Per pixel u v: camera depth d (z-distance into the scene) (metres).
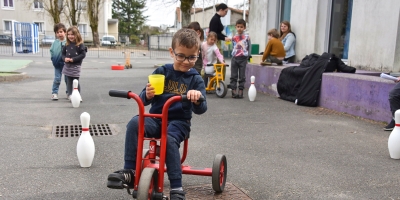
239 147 4.99
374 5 8.33
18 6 45.66
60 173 3.91
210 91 9.57
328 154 4.74
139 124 2.85
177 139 3.01
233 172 4.06
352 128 6.11
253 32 13.30
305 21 10.49
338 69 8.16
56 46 8.04
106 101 8.22
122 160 4.37
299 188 3.65
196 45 3.02
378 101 6.54
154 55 32.75
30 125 5.93
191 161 4.39
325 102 7.82
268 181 3.82
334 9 9.84
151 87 2.86
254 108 7.71
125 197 3.36
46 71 14.80
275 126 6.20
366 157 4.64
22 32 27.92
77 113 6.89
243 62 8.84
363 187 3.70
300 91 8.18
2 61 19.12
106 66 18.84
